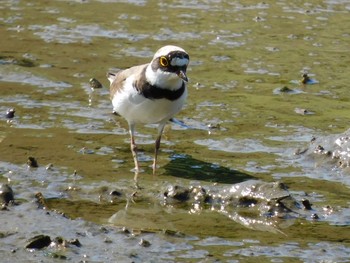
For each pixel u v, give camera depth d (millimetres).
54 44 19078
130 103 12688
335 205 11703
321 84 17016
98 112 15242
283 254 10211
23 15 21109
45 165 12812
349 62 18344
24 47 18766
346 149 13125
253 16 21328
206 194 11828
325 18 21281
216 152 13633
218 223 11133
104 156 13336
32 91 16156
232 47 19125
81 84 16641
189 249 10281
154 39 19547
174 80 12375
